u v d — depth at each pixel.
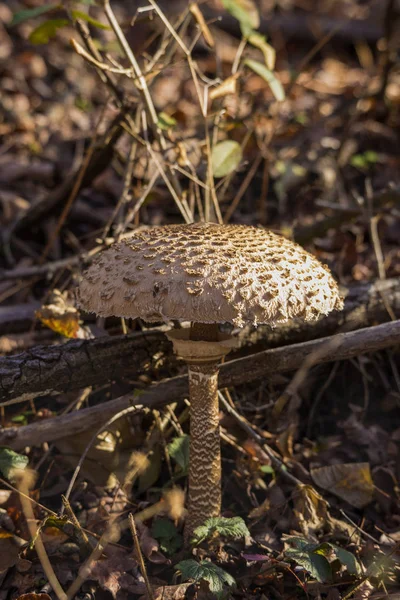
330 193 1.24
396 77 1.69
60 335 1.00
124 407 0.89
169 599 0.81
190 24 1.82
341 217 1.09
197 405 0.83
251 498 0.91
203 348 0.81
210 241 0.78
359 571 0.83
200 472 0.84
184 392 0.90
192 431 0.83
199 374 0.82
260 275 0.76
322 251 1.14
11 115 1.39
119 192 1.21
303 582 0.83
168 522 0.86
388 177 1.29
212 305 0.75
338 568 0.83
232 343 0.82
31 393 0.87
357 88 1.64
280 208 1.20
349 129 1.29
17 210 1.20
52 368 0.87
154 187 1.08
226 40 1.91
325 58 1.95
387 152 1.39
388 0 1.31
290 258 0.78
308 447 0.96
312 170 1.25
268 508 0.90
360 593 0.82
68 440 0.90
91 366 0.88
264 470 0.91
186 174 0.97
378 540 0.88
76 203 1.18
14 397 0.86
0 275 1.06
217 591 0.78
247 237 0.79
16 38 1.69
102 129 1.35
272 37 1.98
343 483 0.92
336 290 0.80
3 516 0.86
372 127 1.42
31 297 1.08
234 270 0.76
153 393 0.90
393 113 1.46
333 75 1.80
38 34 0.99
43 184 1.26
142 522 0.87
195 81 0.94
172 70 1.61
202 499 0.84
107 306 0.77
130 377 0.91
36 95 1.51
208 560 0.81
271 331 0.94
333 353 0.89
